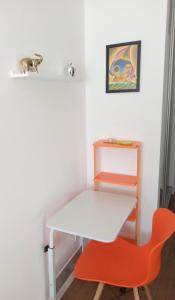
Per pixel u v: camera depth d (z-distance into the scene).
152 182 2.04
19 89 1.34
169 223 1.41
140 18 1.83
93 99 2.13
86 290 1.91
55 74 1.49
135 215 2.00
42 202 1.63
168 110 2.52
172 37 2.27
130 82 1.95
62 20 1.70
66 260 2.03
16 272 1.42
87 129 2.21
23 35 1.33
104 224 1.50
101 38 1.99
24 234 1.47
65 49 1.76
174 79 2.77
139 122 1.99
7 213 1.32
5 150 1.28
